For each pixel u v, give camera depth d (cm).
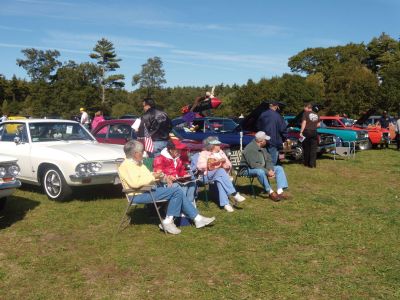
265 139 811
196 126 1381
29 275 459
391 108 4184
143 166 606
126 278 451
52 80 7394
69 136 888
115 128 1030
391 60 6506
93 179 753
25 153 827
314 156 1260
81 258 505
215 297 407
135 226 626
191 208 616
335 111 4819
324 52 6819
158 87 8094
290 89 4922
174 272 465
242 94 5219
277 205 763
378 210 725
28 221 654
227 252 522
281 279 446
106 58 7000
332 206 759
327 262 493
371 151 1816
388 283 438
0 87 7081
